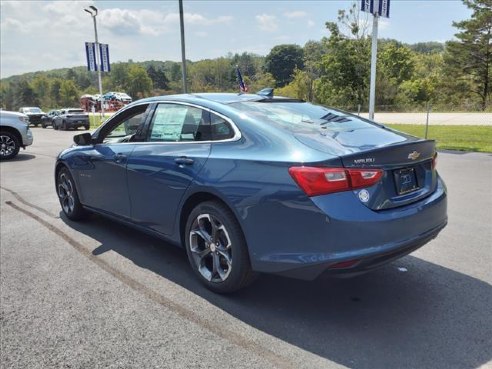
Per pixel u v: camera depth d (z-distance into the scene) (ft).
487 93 156.35
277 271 10.30
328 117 12.79
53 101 422.82
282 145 10.45
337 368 8.66
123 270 13.74
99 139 16.51
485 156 37.32
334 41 131.85
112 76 436.76
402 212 10.16
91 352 9.37
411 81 209.46
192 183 11.78
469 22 149.38
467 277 12.85
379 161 10.00
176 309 11.18
